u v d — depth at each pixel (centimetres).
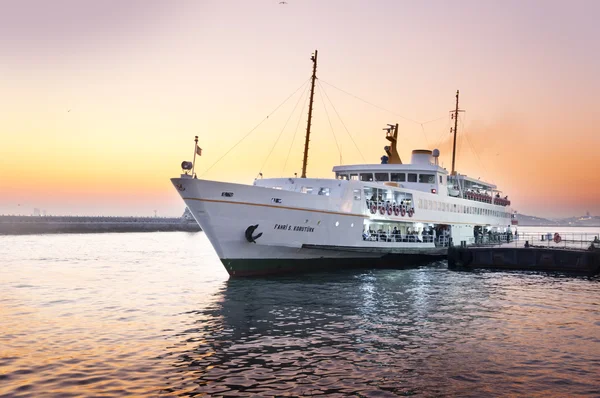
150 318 2169
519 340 1798
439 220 4656
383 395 1267
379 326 2005
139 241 9900
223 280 3519
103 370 1447
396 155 4956
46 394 1257
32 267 4528
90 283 3384
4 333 1895
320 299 2597
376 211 3809
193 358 1564
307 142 3984
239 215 2995
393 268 4147
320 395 1266
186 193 2902
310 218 3294
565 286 3212
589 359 1569
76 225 13950
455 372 1441
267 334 1867
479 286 3170
